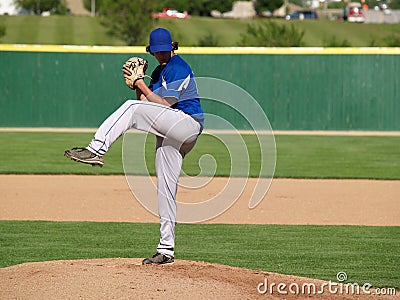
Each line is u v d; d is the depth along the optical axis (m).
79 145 57.00
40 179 41.09
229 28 162.75
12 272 17.94
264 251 24.22
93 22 168.62
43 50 70.12
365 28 170.25
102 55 70.12
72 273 17.55
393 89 70.19
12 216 30.42
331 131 70.56
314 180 41.81
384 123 70.62
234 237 26.59
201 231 27.69
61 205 32.97
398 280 20.17
